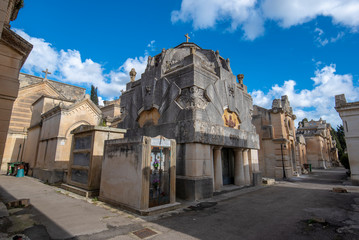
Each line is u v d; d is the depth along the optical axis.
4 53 6.94
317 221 6.26
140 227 5.71
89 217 6.53
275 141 21.00
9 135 20.98
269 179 15.95
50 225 5.79
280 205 8.56
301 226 5.97
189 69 10.92
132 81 16.33
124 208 7.39
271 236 5.25
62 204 8.15
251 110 16.52
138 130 12.92
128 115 14.73
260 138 22.14
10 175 17.80
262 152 21.86
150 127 12.07
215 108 11.60
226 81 13.14
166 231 5.47
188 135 9.78
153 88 12.65
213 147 11.16
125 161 7.88
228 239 5.04
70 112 15.55
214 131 10.83
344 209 7.83
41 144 17.36
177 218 6.64
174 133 10.50
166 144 8.10
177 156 10.30
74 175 11.36
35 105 20.95
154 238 5.00
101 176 9.10
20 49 7.23
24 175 17.80
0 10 5.88
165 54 13.52
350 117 16.22
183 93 11.02
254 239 5.06
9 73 6.92
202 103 10.84
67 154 14.95
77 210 7.31
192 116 10.05
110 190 8.38
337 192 11.72
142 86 13.80
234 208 8.02
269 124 21.89
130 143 7.80
